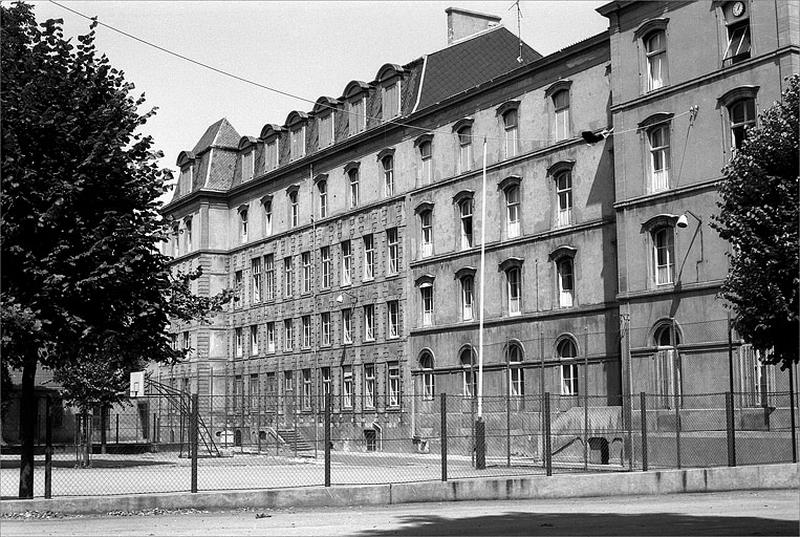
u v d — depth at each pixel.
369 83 62.69
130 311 24.64
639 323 40.06
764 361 27.77
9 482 30.22
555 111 47.81
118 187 23.70
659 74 40.50
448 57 57.75
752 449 33.62
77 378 51.03
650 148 40.66
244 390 74.44
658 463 35.59
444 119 54.94
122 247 23.45
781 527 17.08
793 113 27.30
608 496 25.16
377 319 59.75
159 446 56.34
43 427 65.50
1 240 21.28
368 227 61.12
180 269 80.56
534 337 47.72
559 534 16.41
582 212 45.62
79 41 24.14
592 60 45.59
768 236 26.53
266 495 22.55
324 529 17.66
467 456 44.97
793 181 26.36
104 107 23.72
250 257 74.88
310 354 66.62
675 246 38.78
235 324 76.50
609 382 43.31
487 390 50.12
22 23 23.58
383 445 57.56
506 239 50.03
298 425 63.75
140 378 51.25
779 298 25.58
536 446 39.97
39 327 21.00
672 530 16.80
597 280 44.47
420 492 23.81
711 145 37.78
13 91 22.14
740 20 37.16
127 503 21.44
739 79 36.88
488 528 17.67
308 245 67.50
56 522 19.61
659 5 40.31
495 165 50.91
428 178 56.22
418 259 56.41
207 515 21.00
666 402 37.91
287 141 71.94
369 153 61.66
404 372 56.88
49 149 22.56
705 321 37.25
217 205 78.31
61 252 22.39
